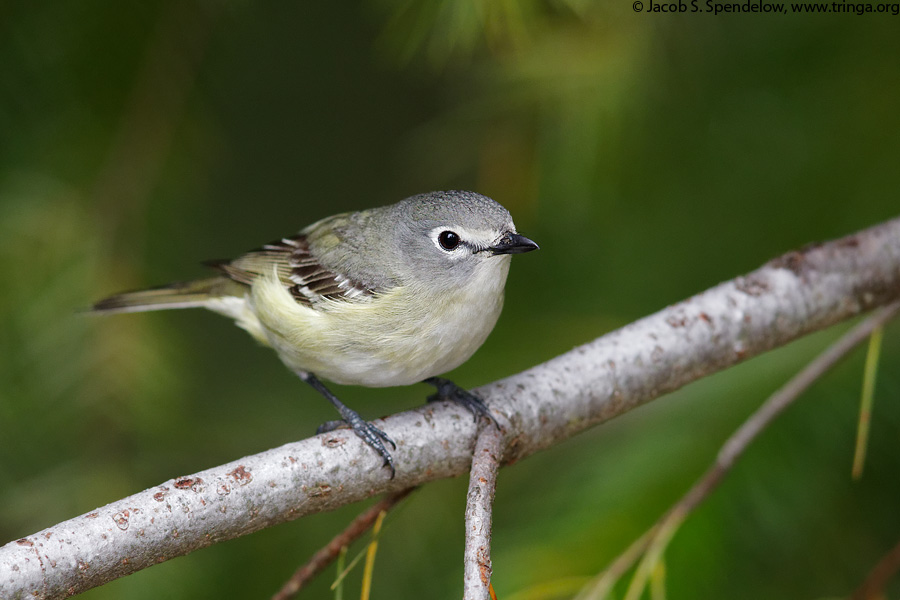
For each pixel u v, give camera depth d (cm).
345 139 1418
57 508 998
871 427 924
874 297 860
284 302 947
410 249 896
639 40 988
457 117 1065
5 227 1012
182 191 1086
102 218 1041
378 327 885
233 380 1272
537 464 1030
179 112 1055
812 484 898
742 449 775
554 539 827
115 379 1034
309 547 1048
